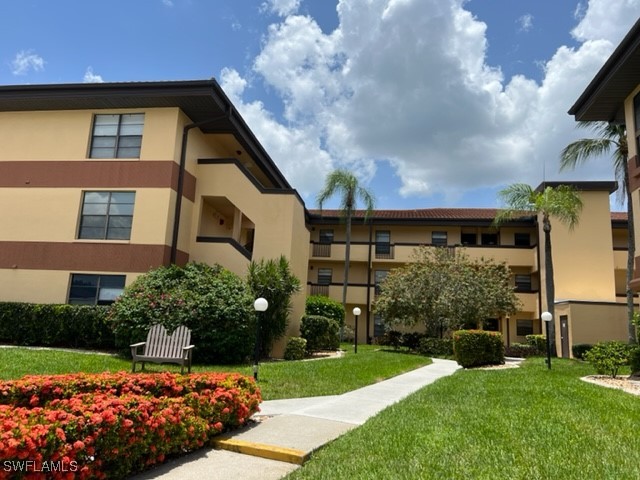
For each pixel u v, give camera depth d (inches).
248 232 855.7
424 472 159.2
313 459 183.9
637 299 858.8
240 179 620.4
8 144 607.8
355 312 732.0
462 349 566.6
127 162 577.3
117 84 558.3
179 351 365.1
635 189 506.6
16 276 574.2
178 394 223.0
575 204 796.6
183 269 519.8
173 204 569.3
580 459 172.7
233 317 458.6
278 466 178.7
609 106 548.4
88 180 582.6
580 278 892.0
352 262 1138.7
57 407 164.4
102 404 160.9
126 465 155.2
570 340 745.6
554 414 247.6
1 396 198.4
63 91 573.0
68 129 600.4
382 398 326.6
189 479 161.0
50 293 565.3
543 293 939.3
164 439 171.9
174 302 458.3
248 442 199.6
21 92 579.5
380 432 215.3
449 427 222.4
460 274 818.8
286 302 555.8
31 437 128.0
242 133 666.2
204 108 585.9
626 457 175.3
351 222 1118.4
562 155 735.7
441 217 1102.4
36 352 429.7
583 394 310.7
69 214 578.6
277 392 326.0
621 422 229.6
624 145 689.0
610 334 736.3
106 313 497.7
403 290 833.5
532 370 476.7
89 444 141.5
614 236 1050.1
